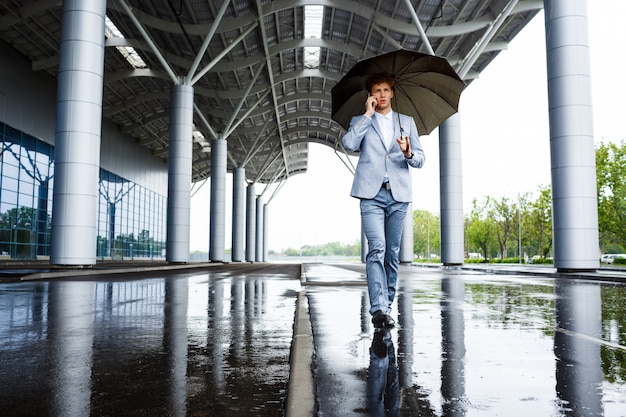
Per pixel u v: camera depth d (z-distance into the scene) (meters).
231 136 63.06
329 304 6.29
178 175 30.98
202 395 2.39
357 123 4.54
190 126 31.38
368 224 4.59
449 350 3.24
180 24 29.97
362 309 5.69
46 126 39.84
